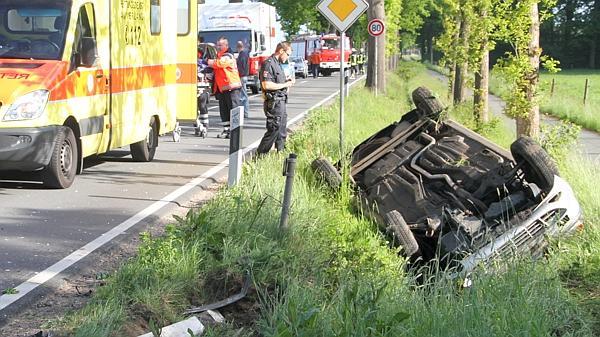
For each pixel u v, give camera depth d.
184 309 6.83
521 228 9.13
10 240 9.52
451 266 8.96
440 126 12.56
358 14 15.72
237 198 9.12
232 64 20.08
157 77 16.30
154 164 15.68
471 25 21.39
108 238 9.66
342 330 6.07
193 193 12.74
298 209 10.02
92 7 13.58
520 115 17.11
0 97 12.02
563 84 71.88
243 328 6.49
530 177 10.55
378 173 11.76
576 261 9.05
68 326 6.30
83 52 13.02
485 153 11.55
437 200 10.65
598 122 32.66
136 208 11.44
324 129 17.91
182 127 22.64
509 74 16.92
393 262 9.23
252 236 8.33
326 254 8.73
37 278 7.95
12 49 12.84
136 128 15.27
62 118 12.64
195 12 18.03
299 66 61.38
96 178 13.84
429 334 6.27
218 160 16.39
